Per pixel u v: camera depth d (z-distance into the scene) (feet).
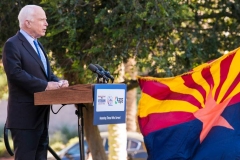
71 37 45.44
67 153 77.82
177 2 45.62
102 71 27.55
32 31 29.43
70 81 51.98
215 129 28.35
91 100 25.00
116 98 25.62
